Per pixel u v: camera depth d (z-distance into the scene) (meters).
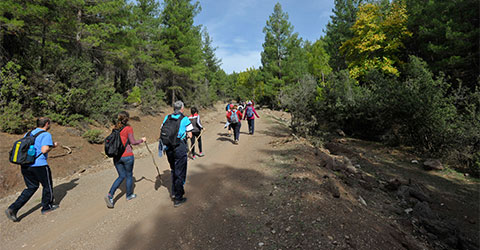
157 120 17.25
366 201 5.12
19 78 8.85
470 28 13.41
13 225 3.71
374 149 10.83
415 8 17.27
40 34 10.80
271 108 39.09
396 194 5.96
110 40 15.52
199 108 29.55
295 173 5.59
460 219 5.09
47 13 9.59
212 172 6.19
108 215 3.95
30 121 8.23
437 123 8.91
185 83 28.11
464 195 6.18
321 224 3.33
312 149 8.42
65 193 5.05
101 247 3.07
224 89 62.88
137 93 17.67
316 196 4.24
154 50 22.00
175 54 24.94
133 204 4.36
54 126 9.18
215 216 3.84
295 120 11.72
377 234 3.38
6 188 5.37
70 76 10.46
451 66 13.63
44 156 3.97
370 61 19.73
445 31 14.10
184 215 3.90
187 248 3.00
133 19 16.47
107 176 6.25
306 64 31.92
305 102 11.67
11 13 8.31
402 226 4.30
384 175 7.54
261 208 4.02
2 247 3.11
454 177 7.41
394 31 18.73
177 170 4.12
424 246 3.69
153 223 3.66
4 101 7.90
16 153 3.65
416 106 9.15
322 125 14.69
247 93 53.53
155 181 5.61
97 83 12.14
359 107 13.20
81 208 4.27
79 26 11.62
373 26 19.11
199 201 4.43
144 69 25.09
